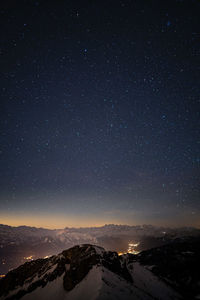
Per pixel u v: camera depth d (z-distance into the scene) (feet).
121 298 98.99
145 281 145.69
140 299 104.99
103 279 116.37
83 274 133.80
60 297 118.73
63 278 141.28
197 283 146.61
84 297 104.58
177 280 158.61
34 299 129.90
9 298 144.25
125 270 157.79
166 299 120.37
